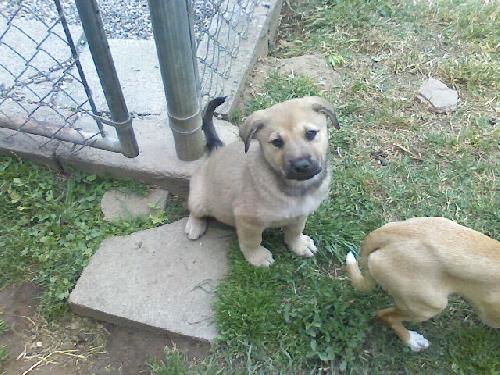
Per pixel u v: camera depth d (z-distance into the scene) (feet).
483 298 2.20
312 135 2.29
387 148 3.29
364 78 3.70
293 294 2.63
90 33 2.35
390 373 2.41
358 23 4.09
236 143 2.66
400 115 3.46
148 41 3.66
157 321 2.53
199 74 3.17
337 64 3.80
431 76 3.70
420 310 2.26
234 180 2.51
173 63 2.49
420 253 2.14
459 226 2.21
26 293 2.71
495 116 3.44
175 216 2.95
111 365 2.50
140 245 2.79
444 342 2.49
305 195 2.39
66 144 3.06
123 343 2.56
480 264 2.10
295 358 2.43
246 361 2.44
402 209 2.98
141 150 3.04
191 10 2.54
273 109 2.32
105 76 2.51
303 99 2.36
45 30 3.71
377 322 2.52
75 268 2.74
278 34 4.15
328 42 3.97
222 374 2.39
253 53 3.59
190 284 2.64
